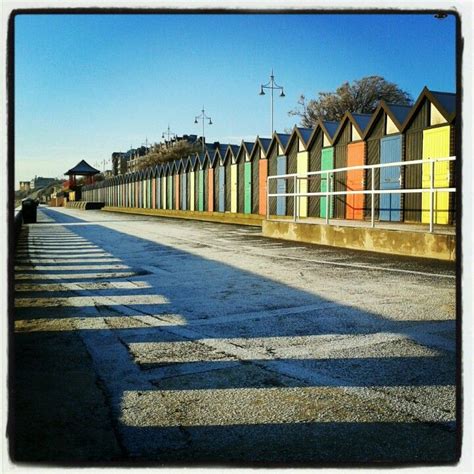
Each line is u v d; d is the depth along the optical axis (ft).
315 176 74.59
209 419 9.70
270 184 87.81
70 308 20.16
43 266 34.17
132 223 96.63
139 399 10.73
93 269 32.07
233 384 11.53
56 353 14.11
